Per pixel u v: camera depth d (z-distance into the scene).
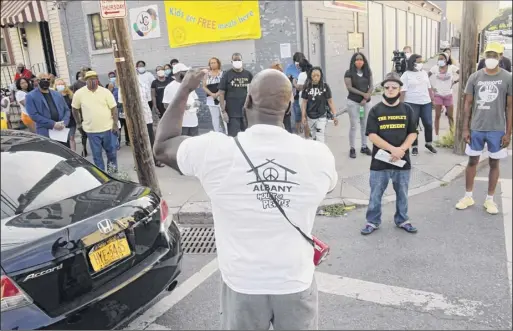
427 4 25.31
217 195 1.91
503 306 3.49
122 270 3.00
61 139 6.78
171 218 3.62
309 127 7.43
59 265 2.66
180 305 3.74
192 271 4.33
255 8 9.40
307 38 9.68
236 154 1.88
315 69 7.18
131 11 10.59
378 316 3.45
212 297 3.84
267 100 1.89
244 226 1.91
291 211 1.89
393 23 18.70
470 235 4.73
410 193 6.11
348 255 4.46
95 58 11.77
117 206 3.13
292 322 1.99
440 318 3.39
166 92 7.40
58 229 2.77
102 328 2.81
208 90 8.23
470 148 5.29
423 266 4.16
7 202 2.99
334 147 8.54
